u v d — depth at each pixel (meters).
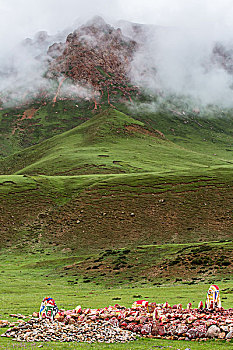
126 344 20.81
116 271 67.19
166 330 23.17
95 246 97.50
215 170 161.00
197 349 19.48
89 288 57.25
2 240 104.62
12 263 85.69
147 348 19.80
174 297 41.59
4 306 36.09
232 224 103.81
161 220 111.62
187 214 114.12
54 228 112.56
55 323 24.66
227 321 23.09
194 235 99.44
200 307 27.09
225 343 20.83
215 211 114.19
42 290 54.09
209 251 70.12
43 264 79.19
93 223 113.19
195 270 61.62
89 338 21.91
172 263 66.31
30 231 111.12
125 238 101.38
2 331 23.28
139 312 25.62
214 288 27.09
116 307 28.67
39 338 21.70
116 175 161.88
